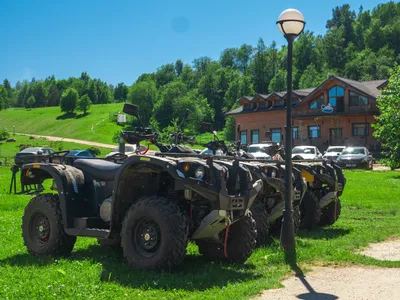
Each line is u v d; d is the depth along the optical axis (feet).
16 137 339.57
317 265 23.90
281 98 202.80
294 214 30.66
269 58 498.69
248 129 216.13
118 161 25.46
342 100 181.16
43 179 26.58
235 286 19.22
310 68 442.50
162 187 22.95
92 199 24.79
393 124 97.81
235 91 424.05
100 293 17.79
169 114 343.46
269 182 28.04
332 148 134.51
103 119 411.75
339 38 531.50
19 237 29.48
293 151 117.70
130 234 21.44
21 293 17.60
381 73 411.34
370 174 100.68
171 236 20.33
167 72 602.03
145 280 19.58
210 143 27.89
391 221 39.83
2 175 97.09
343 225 37.45
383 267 23.50
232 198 20.98
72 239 24.70
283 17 27.04
